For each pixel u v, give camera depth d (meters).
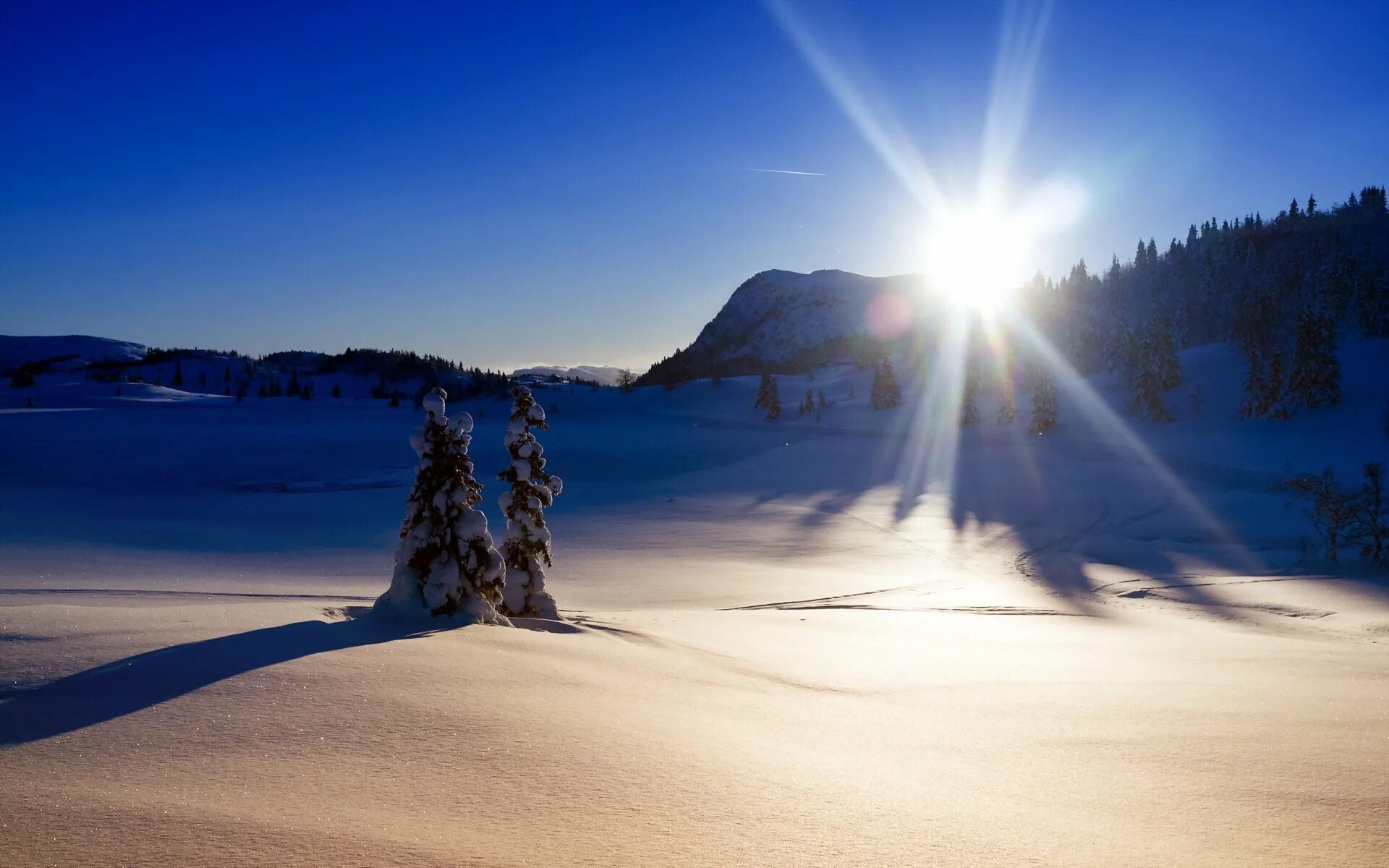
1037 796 4.38
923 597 28.53
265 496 59.88
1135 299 187.50
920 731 6.34
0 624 7.98
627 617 17.16
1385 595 27.75
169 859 3.03
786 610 24.05
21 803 3.58
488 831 3.42
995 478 70.50
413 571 10.27
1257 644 16.58
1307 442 78.69
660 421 139.12
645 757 4.68
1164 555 39.34
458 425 10.66
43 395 165.62
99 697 5.49
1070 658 12.91
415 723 5.05
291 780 4.00
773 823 3.69
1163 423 96.00
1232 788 4.54
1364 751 5.45
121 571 24.89
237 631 8.56
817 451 92.75
